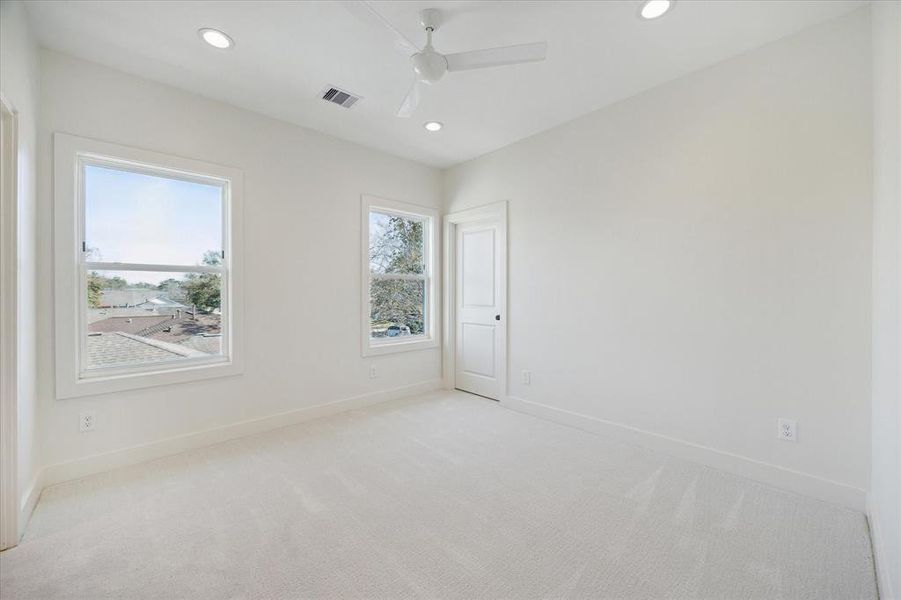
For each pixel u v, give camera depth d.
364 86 2.73
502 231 3.83
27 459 1.97
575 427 3.27
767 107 2.28
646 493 2.20
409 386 4.23
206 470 2.47
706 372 2.54
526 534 1.83
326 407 3.54
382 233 4.11
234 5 1.95
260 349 3.14
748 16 2.04
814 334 2.14
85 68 2.39
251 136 3.08
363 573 1.58
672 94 2.66
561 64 2.47
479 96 2.87
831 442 2.09
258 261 3.12
